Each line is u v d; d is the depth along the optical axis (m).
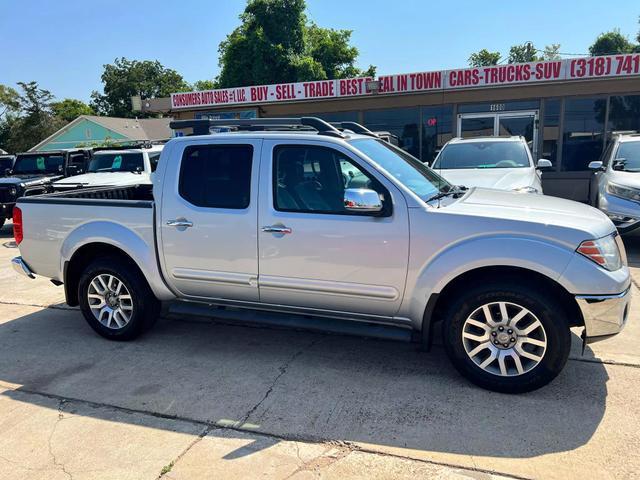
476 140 8.99
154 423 3.44
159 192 4.44
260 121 4.42
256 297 4.27
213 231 4.24
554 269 3.39
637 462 2.89
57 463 3.04
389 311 3.90
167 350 4.67
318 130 4.21
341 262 3.88
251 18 29.73
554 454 2.98
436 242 3.63
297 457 3.02
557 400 3.57
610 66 12.03
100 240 4.67
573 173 13.08
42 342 4.98
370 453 3.04
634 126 12.56
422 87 13.43
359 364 4.25
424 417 3.40
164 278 4.57
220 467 2.95
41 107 55.19
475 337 3.67
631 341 4.57
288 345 4.71
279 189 4.06
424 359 4.31
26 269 5.19
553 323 3.45
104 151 12.70
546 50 39.84
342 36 32.31
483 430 3.23
